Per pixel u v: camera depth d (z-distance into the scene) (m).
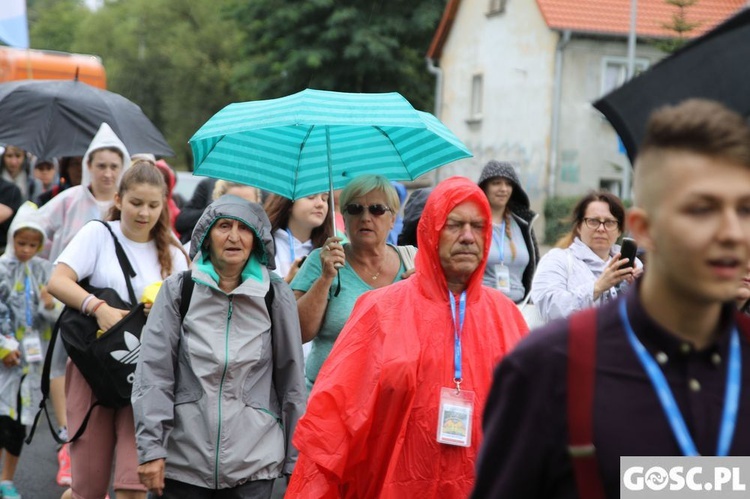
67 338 7.81
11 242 10.38
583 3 47.28
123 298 8.05
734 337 2.99
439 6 56.72
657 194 2.86
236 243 6.77
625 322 3.01
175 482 6.68
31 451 12.27
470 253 6.06
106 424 7.96
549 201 46.38
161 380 6.69
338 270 7.85
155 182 8.11
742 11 3.26
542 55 48.06
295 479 6.17
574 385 2.98
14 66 29.31
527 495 3.09
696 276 2.82
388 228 7.89
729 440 2.92
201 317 6.75
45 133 13.45
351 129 8.38
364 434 5.95
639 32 46.19
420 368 5.94
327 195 10.35
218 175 8.43
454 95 55.44
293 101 7.50
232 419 6.66
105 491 8.02
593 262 9.17
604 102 3.39
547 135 47.88
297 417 6.85
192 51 76.25
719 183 2.78
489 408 3.19
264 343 6.82
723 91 3.23
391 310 6.06
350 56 54.84
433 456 5.87
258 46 59.66
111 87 79.31
